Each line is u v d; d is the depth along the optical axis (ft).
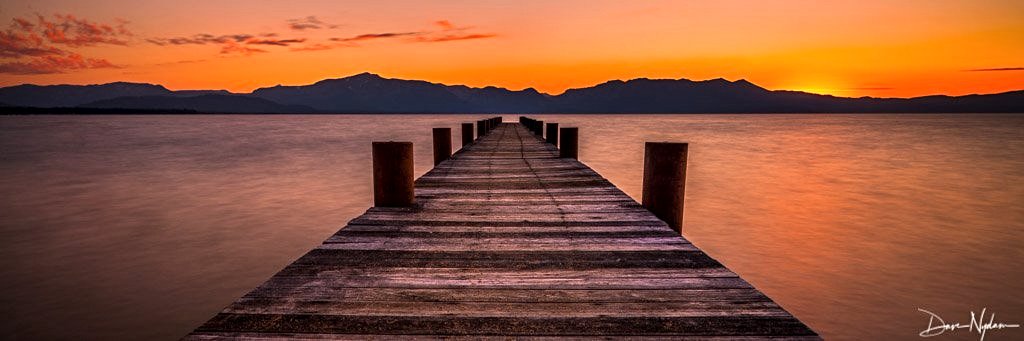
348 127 259.19
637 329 6.44
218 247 28.66
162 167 68.74
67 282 22.75
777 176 59.57
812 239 30.25
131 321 18.81
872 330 17.81
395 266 8.91
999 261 25.44
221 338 6.15
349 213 38.37
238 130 219.61
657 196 13.44
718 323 6.57
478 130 59.16
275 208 40.27
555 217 12.99
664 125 287.07
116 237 30.68
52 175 59.67
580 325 6.57
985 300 20.30
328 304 7.19
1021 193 47.01
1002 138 148.25
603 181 19.79
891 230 32.35
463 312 6.97
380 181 14.34
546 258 9.43
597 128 232.12
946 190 48.91
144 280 23.12
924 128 243.81
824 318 18.78
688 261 9.20
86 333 17.80
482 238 10.87
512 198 15.87
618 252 9.81
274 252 27.73
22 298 20.88
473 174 22.11
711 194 47.14
